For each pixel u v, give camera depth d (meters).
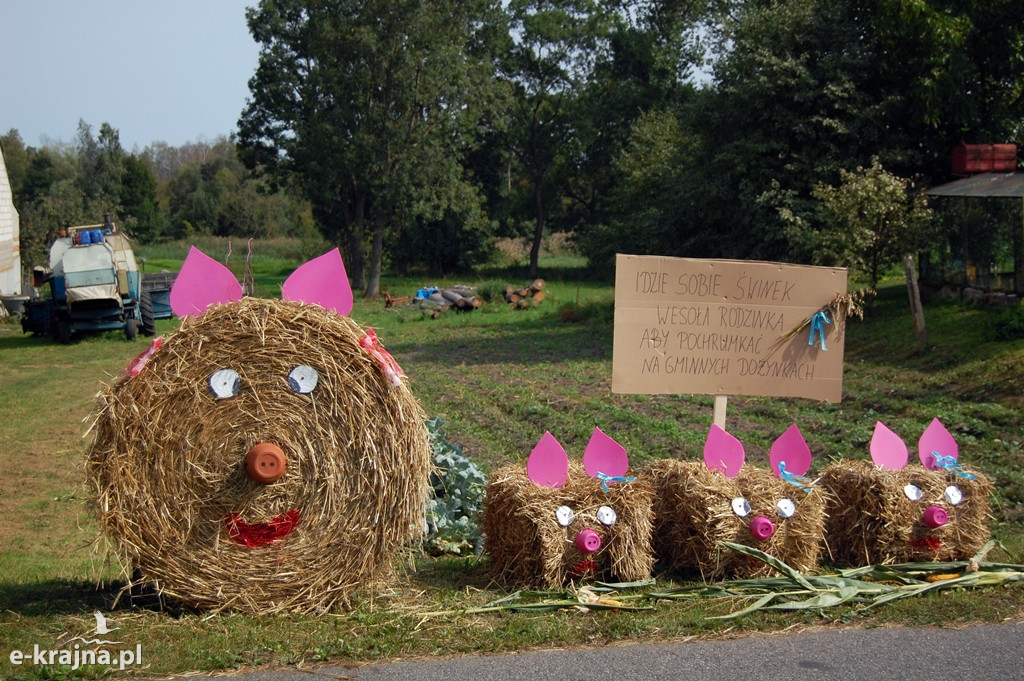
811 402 11.87
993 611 4.91
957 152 17.00
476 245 48.50
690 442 9.83
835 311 6.13
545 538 5.16
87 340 22.22
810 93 17.45
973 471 5.87
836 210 15.81
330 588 4.98
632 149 37.31
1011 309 13.34
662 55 47.25
